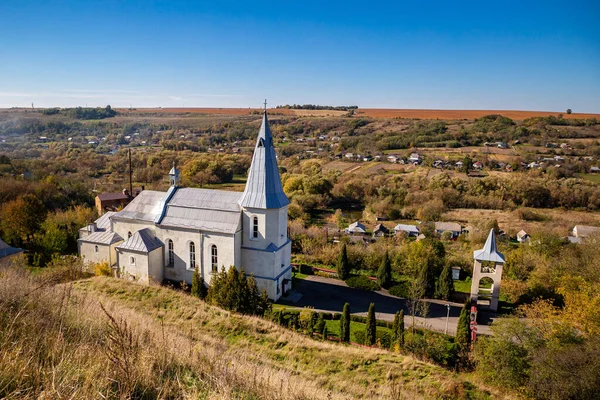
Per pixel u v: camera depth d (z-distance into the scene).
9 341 10.80
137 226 49.88
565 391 24.28
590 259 52.88
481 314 45.81
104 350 10.62
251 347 27.11
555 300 46.59
